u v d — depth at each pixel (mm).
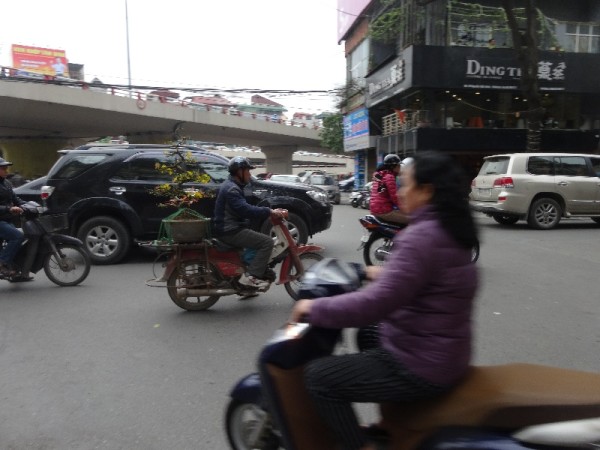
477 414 1991
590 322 5363
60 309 6074
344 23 32312
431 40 21938
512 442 1930
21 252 7023
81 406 3646
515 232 12078
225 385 3973
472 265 2168
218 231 5750
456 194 2113
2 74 25484
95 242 8906
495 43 21141
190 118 34219
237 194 5641
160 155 9141
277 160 49875
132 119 32344
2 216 6809
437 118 22078
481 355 4457
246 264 5895
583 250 9586
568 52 21125
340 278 2504
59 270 7246
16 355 4629
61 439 3213
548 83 20953
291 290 6168
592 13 22062
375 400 2188
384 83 24000
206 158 9164
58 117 30391
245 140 45344
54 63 53594
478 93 21953
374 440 2381
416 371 2107
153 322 5551
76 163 9109
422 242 2062
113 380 4078
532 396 1989
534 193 12328
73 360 4496
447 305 2090
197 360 4473
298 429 2396
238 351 4676
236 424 2869
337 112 38469
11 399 3770
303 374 2393
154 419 3449
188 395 3807
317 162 71562
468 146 21234
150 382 4035
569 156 12672
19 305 6258
